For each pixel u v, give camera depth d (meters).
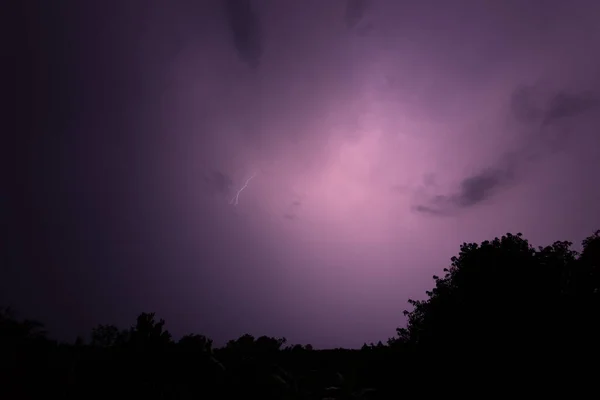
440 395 12.27
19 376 8.72
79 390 9.44
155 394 9.90
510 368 11.32
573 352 11.27
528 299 11.95
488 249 13.55
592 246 14.60
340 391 12.85
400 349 14.19
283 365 15.07
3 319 9.93
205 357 11.60
